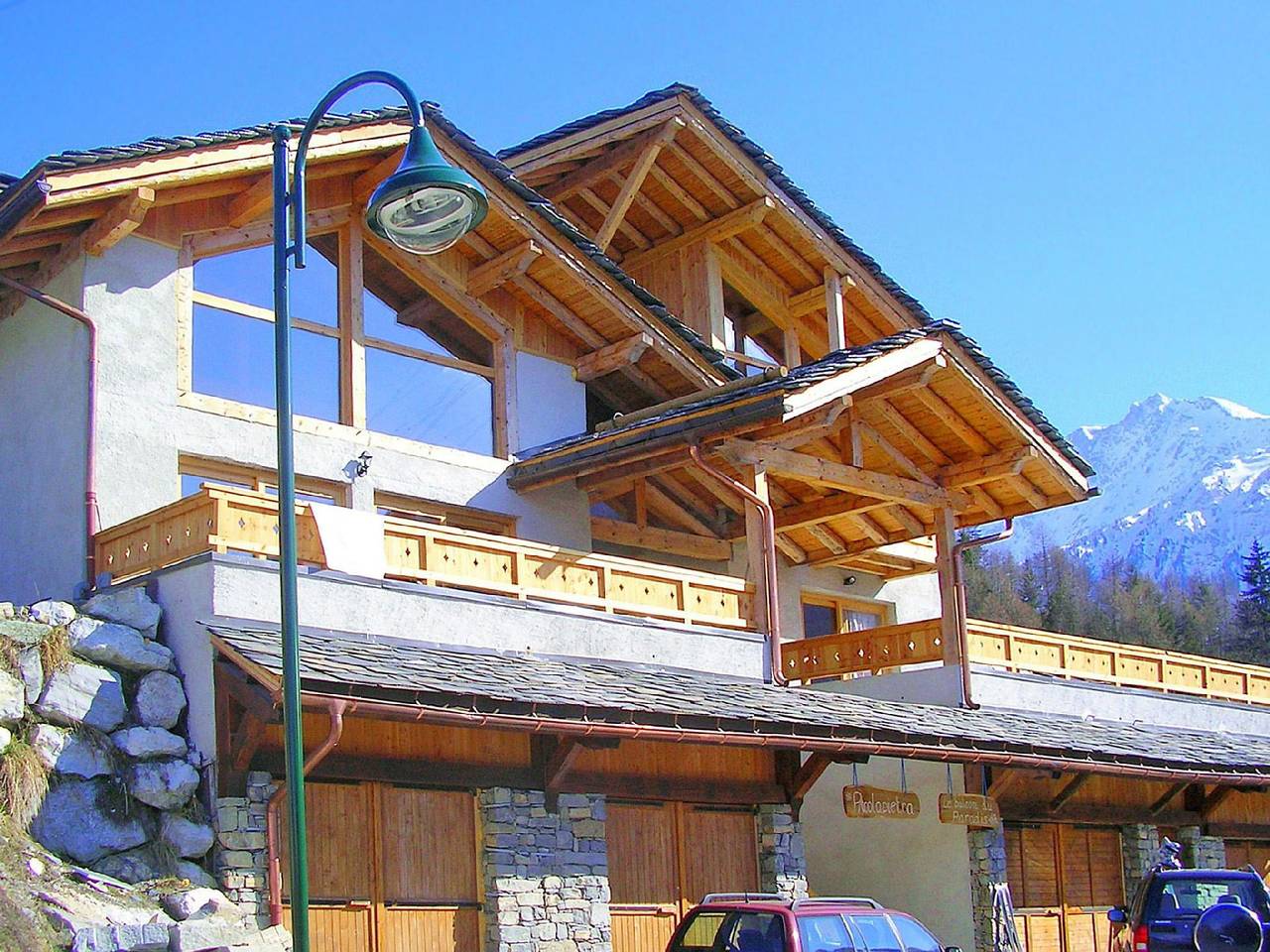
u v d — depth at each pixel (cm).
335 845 1477
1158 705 2539
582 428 2211
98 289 1755
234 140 1762
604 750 1700
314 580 1542
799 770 1878
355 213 2005
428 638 1623
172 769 1399
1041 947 2159
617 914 1694
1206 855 2462
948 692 2142
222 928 1309
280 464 1051
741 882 1833
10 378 1864
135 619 1489
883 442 2147
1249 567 8031
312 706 1322
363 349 1989
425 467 2003
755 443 1955
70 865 1312
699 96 2484
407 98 1135
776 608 1969
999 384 2078
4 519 1823
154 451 1762
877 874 2091
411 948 1507
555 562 1786
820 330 2856
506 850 1580
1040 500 2283
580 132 2441
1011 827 2169
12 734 1353
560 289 2144
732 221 2616
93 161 1639
